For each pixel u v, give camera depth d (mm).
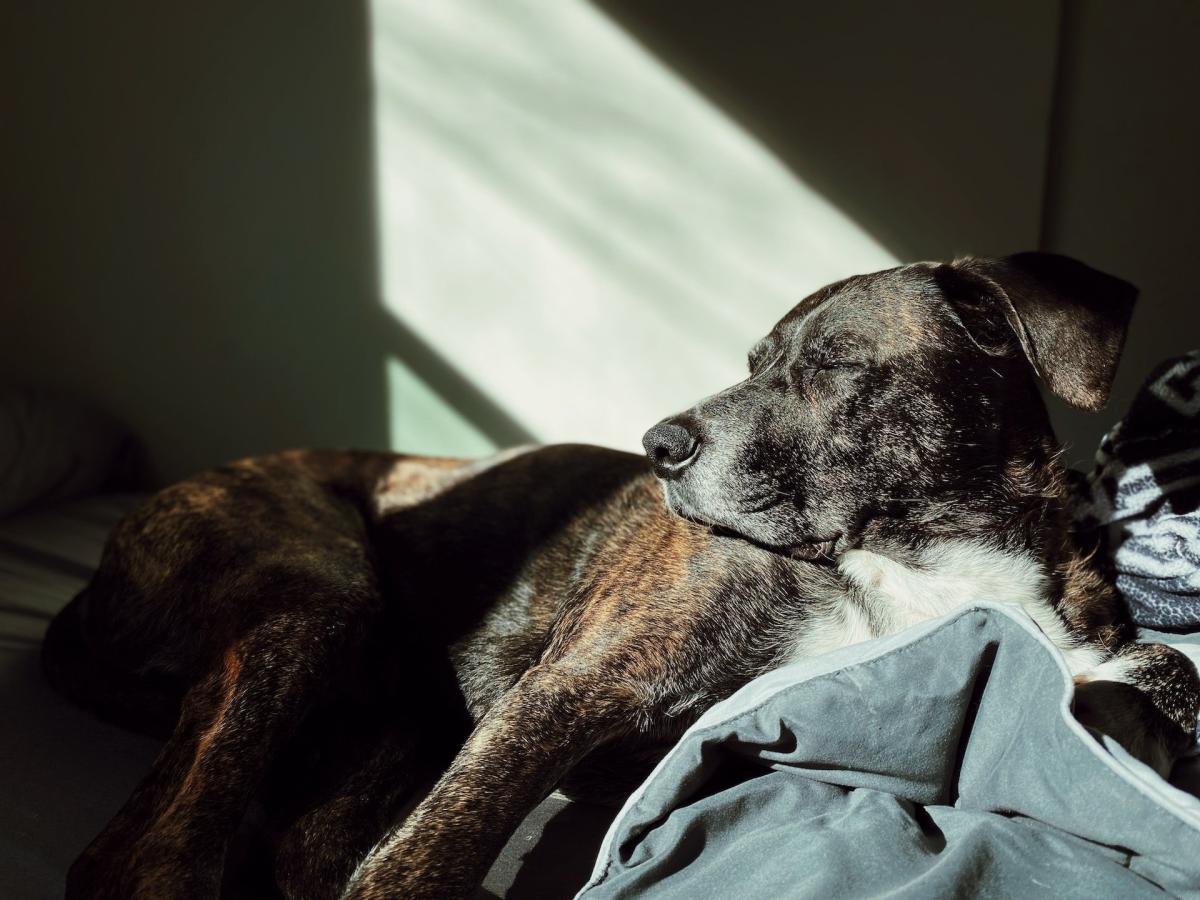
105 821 706
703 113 1322
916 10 1284
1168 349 1336
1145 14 1283
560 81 1330
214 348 1425
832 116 1311
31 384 1479
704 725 627
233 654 743
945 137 1301
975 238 1314
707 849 591
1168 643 798
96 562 1145
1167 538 805
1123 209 1319
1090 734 556
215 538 830
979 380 757
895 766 598
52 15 1388
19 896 617
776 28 1301
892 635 634
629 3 1309
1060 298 726
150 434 1457
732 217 1336
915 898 499
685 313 1354
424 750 851
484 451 1398
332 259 1382
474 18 1326
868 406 743
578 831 747
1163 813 524
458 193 1353
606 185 1342
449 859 625
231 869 704
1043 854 535
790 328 787
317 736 813
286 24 1342
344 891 661
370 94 1345
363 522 922
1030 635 595
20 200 1439
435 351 1386
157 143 1394
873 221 1322
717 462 733
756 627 758
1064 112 1309
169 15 1361
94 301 1443
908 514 757
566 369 1375
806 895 521
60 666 854
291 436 1425
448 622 868
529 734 693
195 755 684
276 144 1370
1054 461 792
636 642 742
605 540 851
